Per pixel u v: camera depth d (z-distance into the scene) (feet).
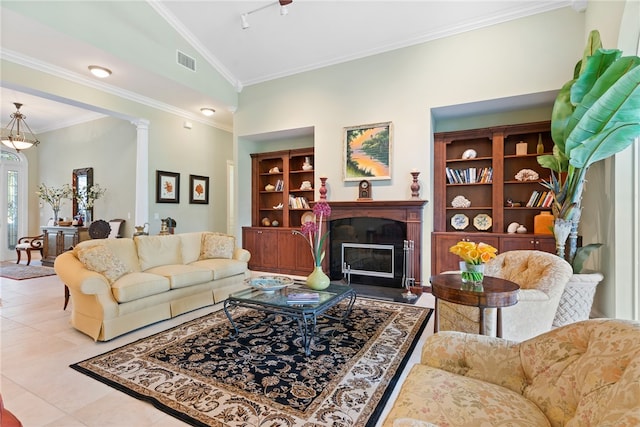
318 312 8.43
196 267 12.45
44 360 7.93
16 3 10.18
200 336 9.48
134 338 9.35
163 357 8.11
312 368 7.54
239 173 20.16
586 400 3.05
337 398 6.33
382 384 6.83
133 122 18.04
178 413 5.89
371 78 15.81
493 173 14.73
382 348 8.61
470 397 3.79
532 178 14.17
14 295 13.78
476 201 15.80
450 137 15.51
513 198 15.11
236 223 20.08
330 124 16.90
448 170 15.65
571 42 12.14
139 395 6.44
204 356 8.16
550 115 14.24
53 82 14.01
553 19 12.39
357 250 16.76
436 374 4.35
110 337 9.11
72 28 11.68
